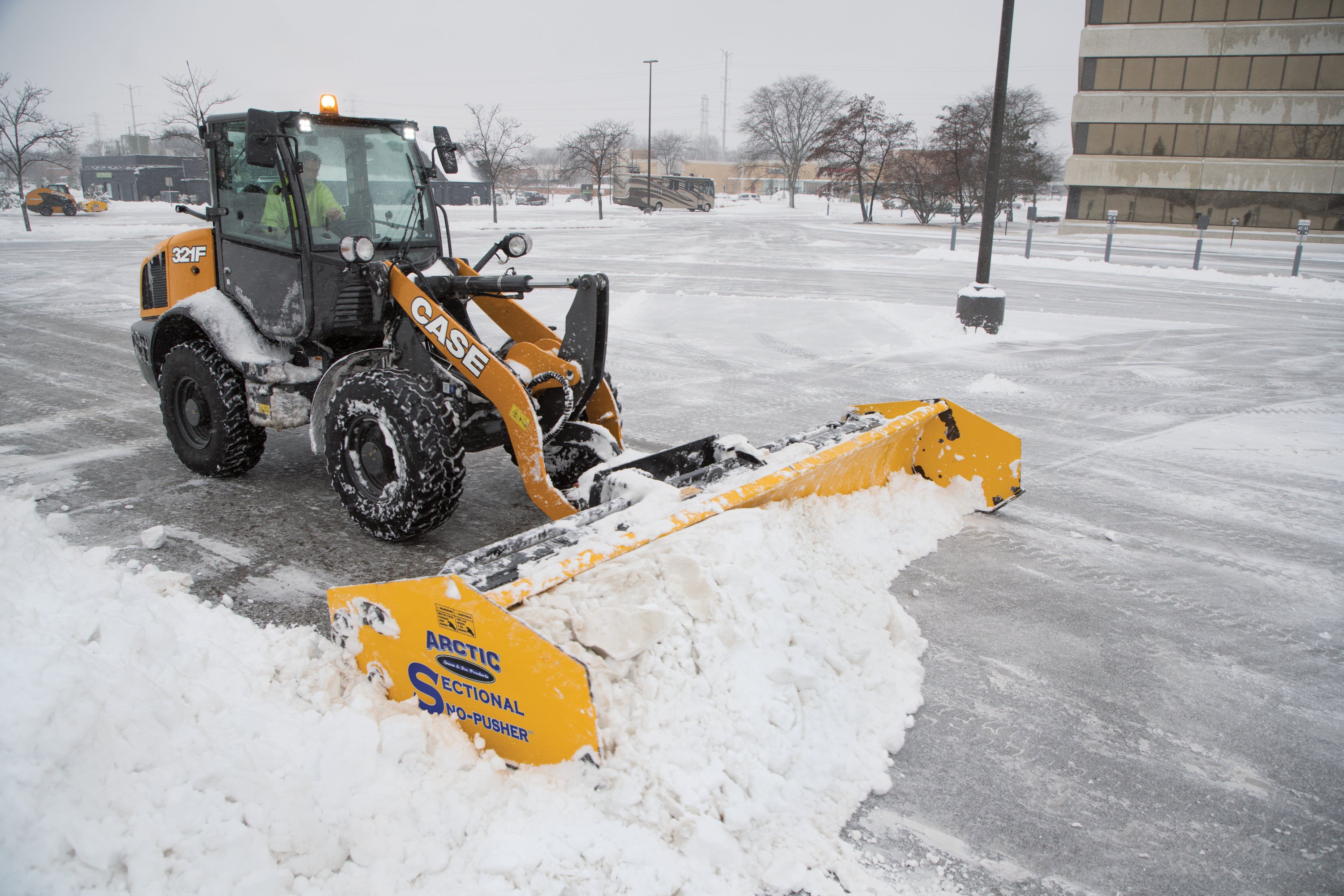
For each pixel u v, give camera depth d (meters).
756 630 2.87
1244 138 32.88
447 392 4.48
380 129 4.83
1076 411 7.83
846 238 31.44
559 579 2.73
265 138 4.12
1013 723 3.09
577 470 4.74
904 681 3.22
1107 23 33.75
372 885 2.08
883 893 2.27
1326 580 4.39
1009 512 5.24
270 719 2.57
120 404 7.11
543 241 27.42
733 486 3.55
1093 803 2.69
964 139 40.50
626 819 2.34
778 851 2.34
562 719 2.39
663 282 16.88
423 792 2.36
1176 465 6.28
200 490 5.13
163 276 5.70
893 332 11.74
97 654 2.56
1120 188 34.94
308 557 4.24
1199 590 4.24
